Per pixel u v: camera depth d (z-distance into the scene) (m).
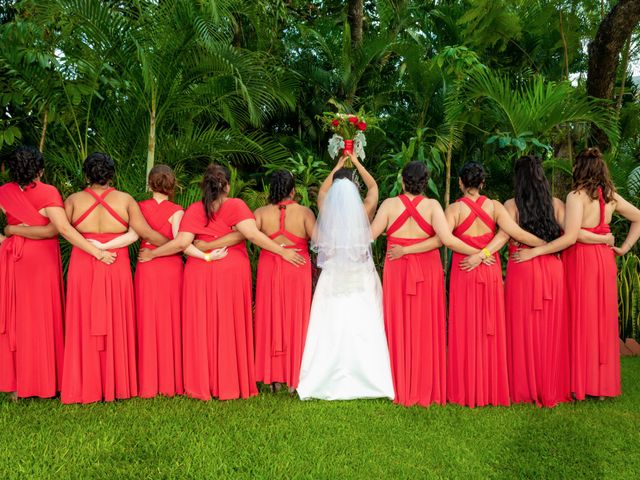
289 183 3.61
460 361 3.55
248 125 7.84
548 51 7.13
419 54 7.00
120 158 5.15
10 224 3.44
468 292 3.52
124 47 4.71
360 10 8.20
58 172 5.12
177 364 3.62
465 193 3.59
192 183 5.36
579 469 2.67
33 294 3.42
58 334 3.51
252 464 2.66
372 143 7.33
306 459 2.73
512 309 3.60
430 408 3.47
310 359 3.61
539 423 3.23
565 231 3.50
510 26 6.02
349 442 2.94
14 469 2.58
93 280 3.40
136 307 3.58
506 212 3.51
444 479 2.56
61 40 4.81
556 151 5.99
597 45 5.33
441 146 5.80
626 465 2.72
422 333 3.54
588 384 3.57
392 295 3.57
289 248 3.64
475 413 3.40
